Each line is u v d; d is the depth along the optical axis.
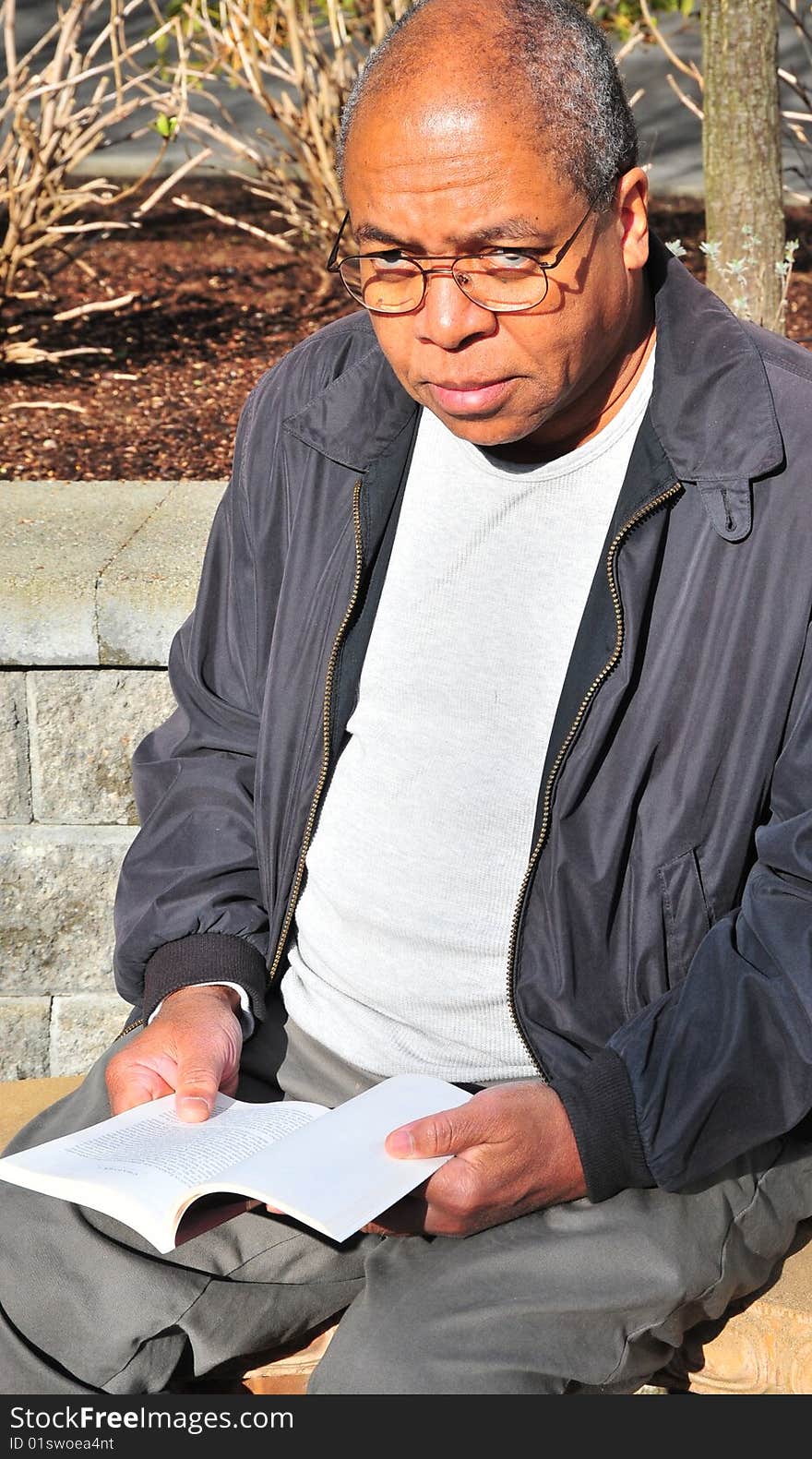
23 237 4.52
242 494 1.94
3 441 3.69
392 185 1.49
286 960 1.91
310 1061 1.81
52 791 2.53
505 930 1.71
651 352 1.71
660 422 1.66
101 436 3.72
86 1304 1.64
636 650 1.66
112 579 2.42
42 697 2.47
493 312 1.52
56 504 2.85
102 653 2.42
